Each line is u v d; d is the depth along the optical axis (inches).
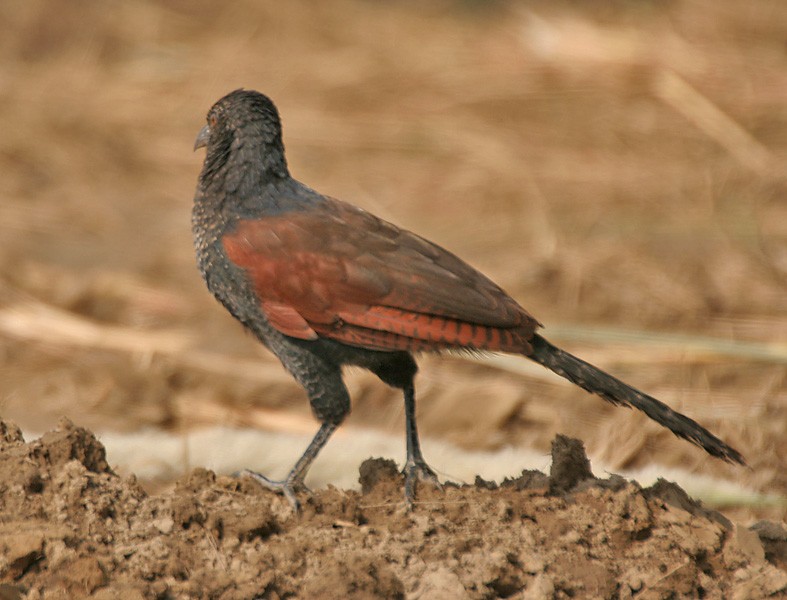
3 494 263.9
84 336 502.9
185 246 602.5
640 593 263.4
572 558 267.0
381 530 270.4
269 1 895.1
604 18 832.9
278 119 313.9
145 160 706.2
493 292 289.0
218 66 811.4
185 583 249.3
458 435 429.4
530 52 781.3
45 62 835.4
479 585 253.6
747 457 394.0
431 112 738.8
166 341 500.1
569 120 717.9
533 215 615.8
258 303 301.7
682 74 730.8
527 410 442.0
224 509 276.2
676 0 840.3
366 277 290.5
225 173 307.1
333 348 300.8
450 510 277.3
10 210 633.6
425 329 285.9
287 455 381.1
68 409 438.9
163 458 377.7
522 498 282.4
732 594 267.3
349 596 246.4
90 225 624.1
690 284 538.3
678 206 617.9
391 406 456.1
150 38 860.6
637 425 418.0
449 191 649.6
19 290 541.6
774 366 466.0
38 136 718.5
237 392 460.1
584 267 556.1
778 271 546.9
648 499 284.7
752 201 617.3
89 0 909.2
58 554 245.8
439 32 842.2
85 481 267.0
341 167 682.8
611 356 473.7
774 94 705.0
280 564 256.4
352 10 890.7
